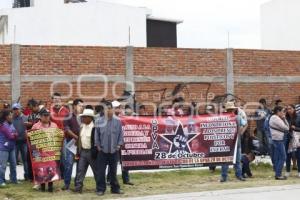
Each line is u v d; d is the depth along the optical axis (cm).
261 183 1516
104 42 3816
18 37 3712
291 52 2450
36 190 1419
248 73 2378
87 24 3803
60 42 3766
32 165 1401
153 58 2253
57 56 2136
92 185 1510
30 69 2109
